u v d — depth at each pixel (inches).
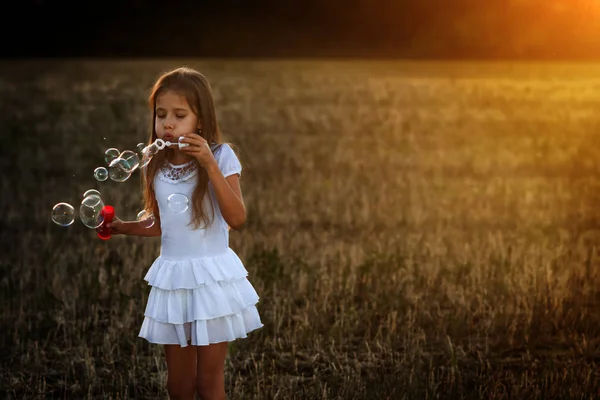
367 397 182.7
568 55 1899.6
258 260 268.5
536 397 181.5
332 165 498.3
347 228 344.8
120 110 744.3
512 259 288.7
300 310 237.3
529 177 461.7
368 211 372.5
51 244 311.7
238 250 297.4
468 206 386.9
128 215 367.6
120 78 1093.8
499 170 484.7
